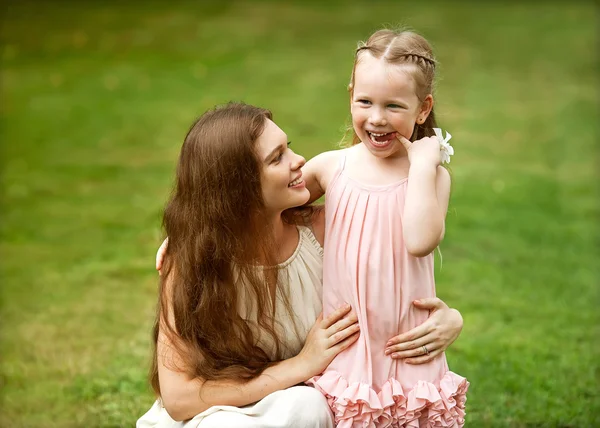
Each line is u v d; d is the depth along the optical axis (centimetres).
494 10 1411
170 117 913
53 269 558
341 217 260
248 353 263
